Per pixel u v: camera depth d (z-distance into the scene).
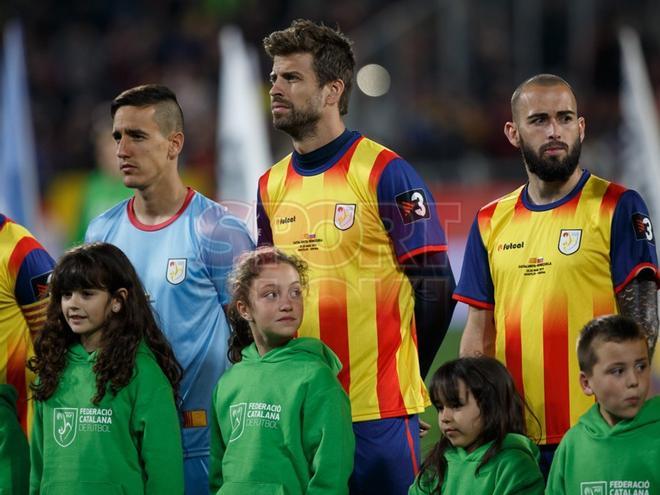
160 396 17.33
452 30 59.53
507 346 17.91
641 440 15.49
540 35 58.66
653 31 58.50
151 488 17.14
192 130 61.03
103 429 17.16
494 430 16.55
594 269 17.34
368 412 18.16
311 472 16.72
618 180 49.97
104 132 37.06
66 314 17.42
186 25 67.88
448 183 52.41
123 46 67.38
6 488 18.39
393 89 58.88
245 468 16.80
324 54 18.28
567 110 17.42
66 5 68.88
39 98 65.50
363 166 18.31
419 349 19.00
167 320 19.03
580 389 17.36
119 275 17.47
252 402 17.03
